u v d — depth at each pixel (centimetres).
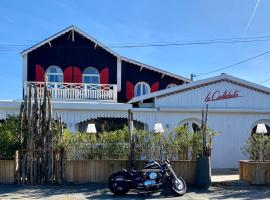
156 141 1527
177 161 1497
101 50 2611
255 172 1474
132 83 2644
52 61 2562
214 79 2036
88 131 1719
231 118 2031
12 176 1446
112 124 2148
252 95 2056
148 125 1984
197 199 1215
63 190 1341
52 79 2556
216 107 2030
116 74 2609
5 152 1459
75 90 2245
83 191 1328
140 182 1264
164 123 1995
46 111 1476
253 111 2031
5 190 1330
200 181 1404
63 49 2580
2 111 1905
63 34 2569
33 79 2530
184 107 2008
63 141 1473
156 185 1270
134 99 1997
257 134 1758
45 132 1464
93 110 1970
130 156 1478
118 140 1520
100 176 1478
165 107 1991
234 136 2023
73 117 1958
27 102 1489
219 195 1284
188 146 1520
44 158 1451
